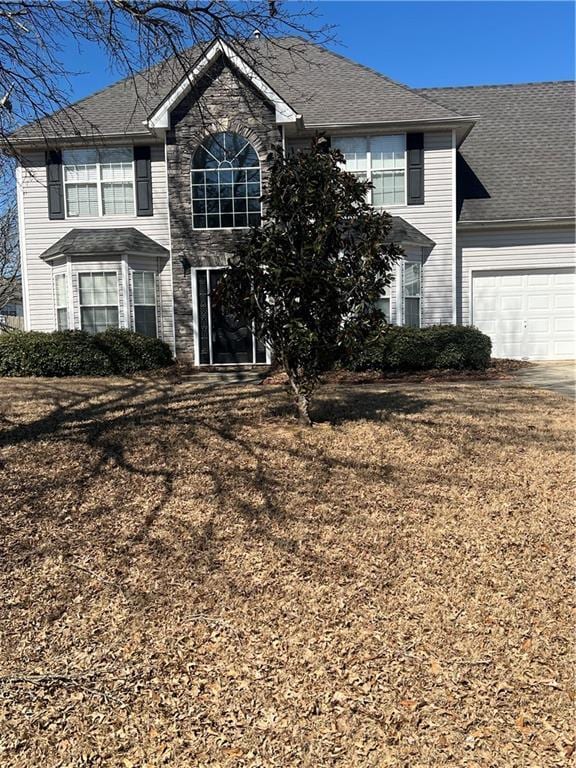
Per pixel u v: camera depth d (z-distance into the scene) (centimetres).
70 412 799
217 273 1339
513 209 1460
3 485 545
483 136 1669
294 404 816
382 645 330
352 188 652
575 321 1483
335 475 562
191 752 263
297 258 637
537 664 313
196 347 1348
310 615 359
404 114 1377
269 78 1495
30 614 366
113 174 1439
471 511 489
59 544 447
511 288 1491
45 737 274
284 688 300
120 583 397
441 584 388
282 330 654
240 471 574
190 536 457
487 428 703
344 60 1588
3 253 2558
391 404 838
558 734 267
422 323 1421
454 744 263
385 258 661
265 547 438
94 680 309
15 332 1285
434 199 1408
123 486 546
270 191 662
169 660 323
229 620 356
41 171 1439
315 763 256
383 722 276
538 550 428
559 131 1661
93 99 1520
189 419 749
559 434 680
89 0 648
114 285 1362
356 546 438
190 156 1322
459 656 320
